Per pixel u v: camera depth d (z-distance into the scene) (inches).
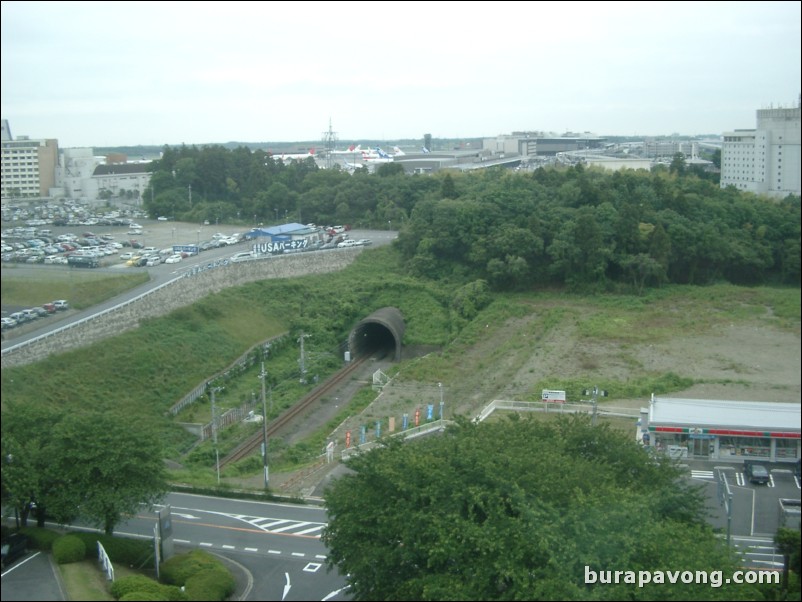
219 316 2768.2
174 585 1190.9
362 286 3289.9
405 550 1010.7
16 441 1360.7
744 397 2015.3
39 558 1256.2
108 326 2308.1
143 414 2081.7
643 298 3016.7
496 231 3353.8
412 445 1218.0
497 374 2460.6
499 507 990.4
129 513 1368.1
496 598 942.4
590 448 1250.6
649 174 4461.1
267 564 1315.2
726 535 1286.9
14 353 1964.8
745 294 2925.7
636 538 959.6
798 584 1100.5
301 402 2394.2
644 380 2218.3
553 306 3041.3
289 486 1686.8
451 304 3127.5
